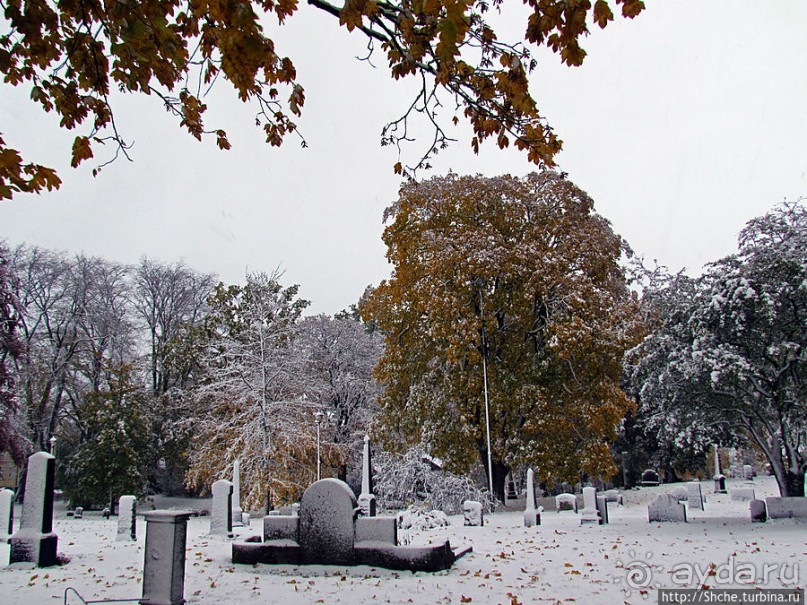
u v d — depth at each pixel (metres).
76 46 5.72
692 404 19.06
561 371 27.09
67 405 41.25
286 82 6.41
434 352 28.97
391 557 10.94
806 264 16.38
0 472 50.22
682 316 19.02
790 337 17.17
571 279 25.92
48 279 38.09
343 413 40.72
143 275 43.91
